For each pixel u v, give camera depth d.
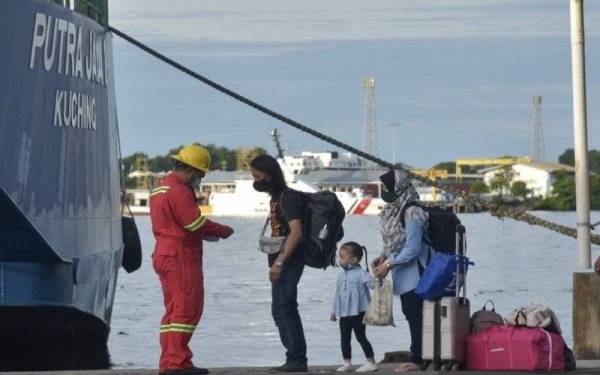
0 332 36.09
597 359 25.06
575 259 115.88
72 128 34.66
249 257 122.56
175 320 22.28
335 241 22.53
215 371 23.17
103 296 38.81
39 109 32.22
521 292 71.31
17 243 30.70
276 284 22.75
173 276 22.20
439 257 22.11
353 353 41.12
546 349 22.08
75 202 34.91
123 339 46.31
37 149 32.16
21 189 31.38
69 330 37.28
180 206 22.03
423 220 22.30
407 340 44.44
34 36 31.77
